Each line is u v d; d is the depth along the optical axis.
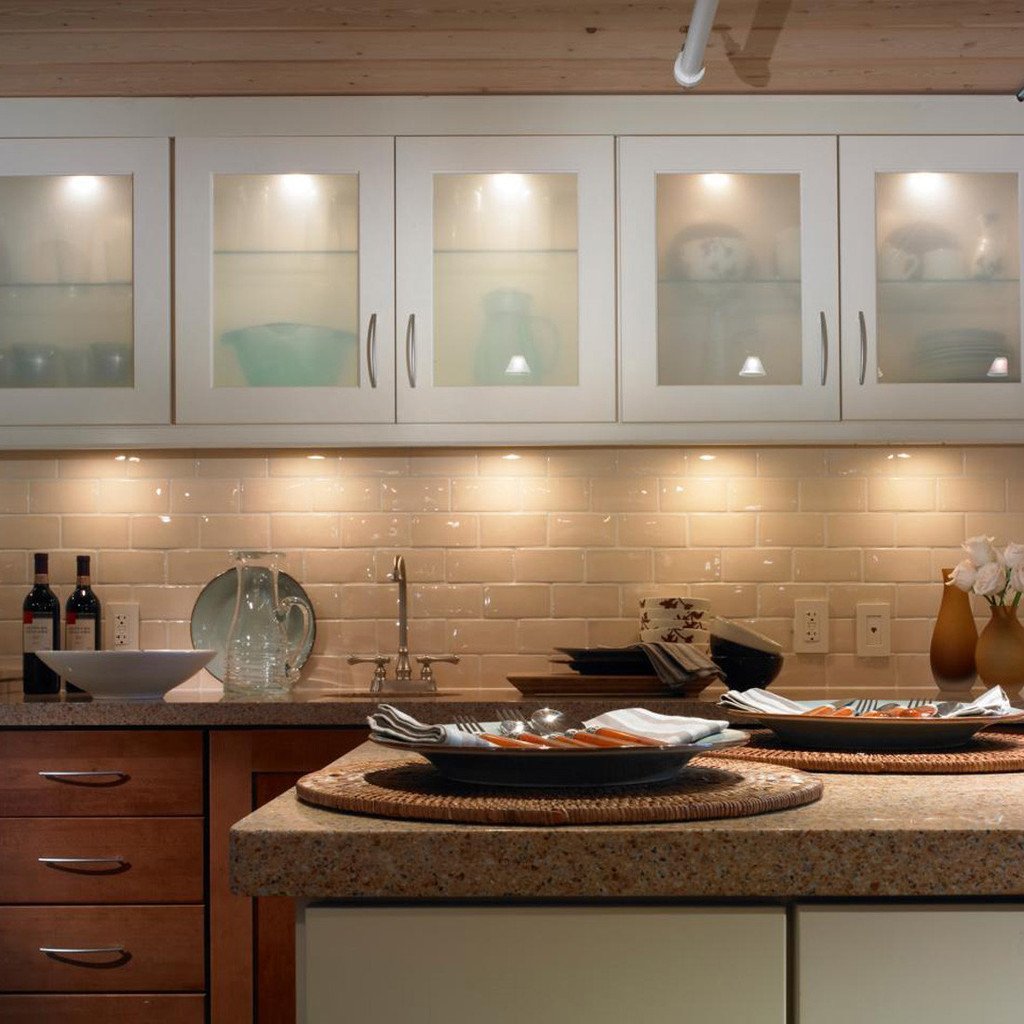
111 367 3.14
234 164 3.13
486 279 3.13
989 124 3.16
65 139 3.15
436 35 3.14
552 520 3.44
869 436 3.12
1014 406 3.12
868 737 1.48
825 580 3.44
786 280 3.14
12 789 2.72
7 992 2.68
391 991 0.98
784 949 0.99
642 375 3.10
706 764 1.40
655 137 3.14
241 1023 2.66
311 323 3.13
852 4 3.15
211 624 3.41
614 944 0.98
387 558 3.43
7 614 3.43
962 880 0.97
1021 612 3.47
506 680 3.35
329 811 1.10
